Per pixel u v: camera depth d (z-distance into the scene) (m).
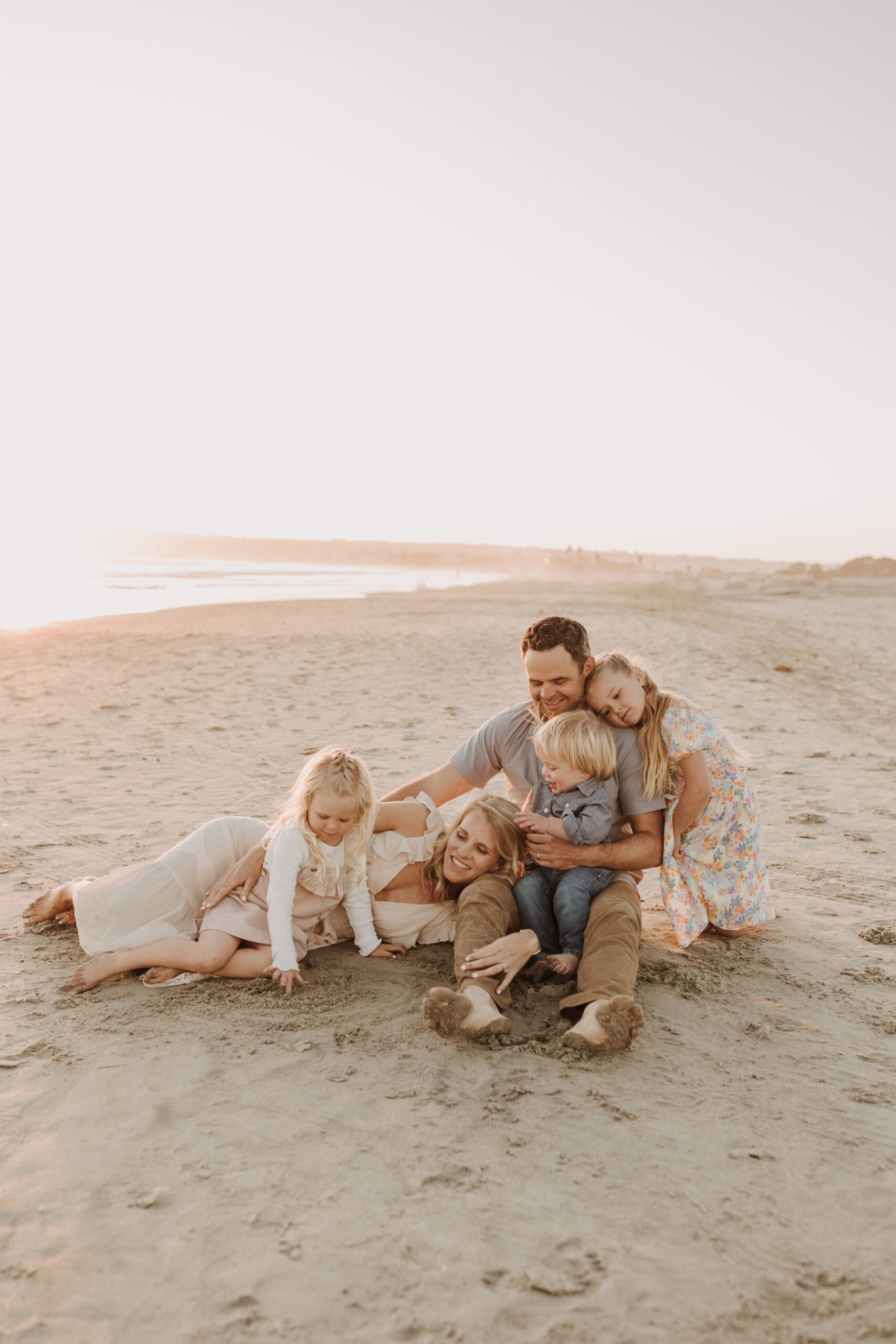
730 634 20.20
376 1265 1.89
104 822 5.40
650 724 3.38
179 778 6.64
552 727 3.26
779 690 11.55
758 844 3.75
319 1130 2.37
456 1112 2.46
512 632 19.27
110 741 7.96
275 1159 2.24
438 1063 2.72
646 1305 1.79
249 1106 2.47
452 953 3.64
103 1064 2.68
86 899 3.38
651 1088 2.60
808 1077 2.68
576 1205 2.08
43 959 3.46
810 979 3.36
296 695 10.67
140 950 3.25
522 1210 2.06
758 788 6.44
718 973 3.42
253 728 8.62
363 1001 3.15
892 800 6.11
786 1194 2.14
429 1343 1.69
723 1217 2.05
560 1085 2.61
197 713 9.40
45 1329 1.71
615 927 3.05
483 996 2.91
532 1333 1.72
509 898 3.37
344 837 3.37
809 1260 1.92
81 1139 2.31
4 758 7.27
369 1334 1.71
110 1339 1.69
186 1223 2.00
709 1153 2.29
